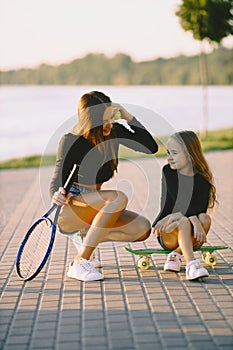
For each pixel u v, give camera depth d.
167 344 4.83
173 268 6.70
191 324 5.23
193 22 25.08
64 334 5.09
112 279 6.56
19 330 5.21
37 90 70.38
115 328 5.19
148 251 6.82
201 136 26.86
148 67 86.19
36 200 12.91
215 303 5.73
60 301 5.91
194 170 6.76
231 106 45.41
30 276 6.51
